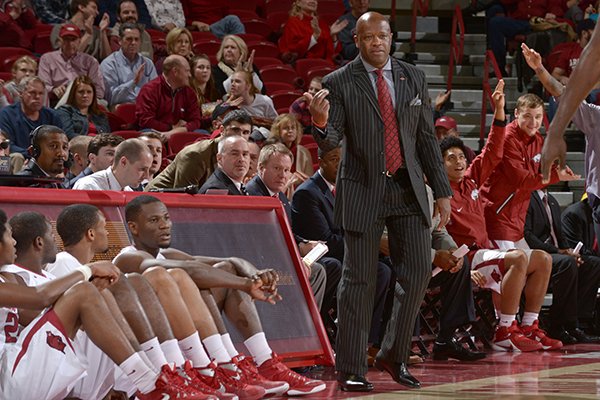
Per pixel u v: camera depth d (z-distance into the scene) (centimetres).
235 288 975
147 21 2477
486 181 1645
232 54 2148
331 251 1347
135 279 900
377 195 1021
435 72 2575
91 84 1773
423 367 1317
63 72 2009
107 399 873
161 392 852
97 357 844
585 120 1094
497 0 2639
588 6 2652
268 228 1173
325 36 2527
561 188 2247
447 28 2762
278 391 979
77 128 1689
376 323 1312
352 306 1035
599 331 1753
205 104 1995
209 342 953
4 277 795
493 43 2544
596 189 1306
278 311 1134
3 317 806
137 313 873
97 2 2414
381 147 1021
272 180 1309
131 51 2111
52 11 2383
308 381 1011
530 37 2511
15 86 1802
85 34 2147
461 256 1372
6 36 2189
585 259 1695
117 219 1016
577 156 2250
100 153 1267
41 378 782
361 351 1039
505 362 1373
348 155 1041
